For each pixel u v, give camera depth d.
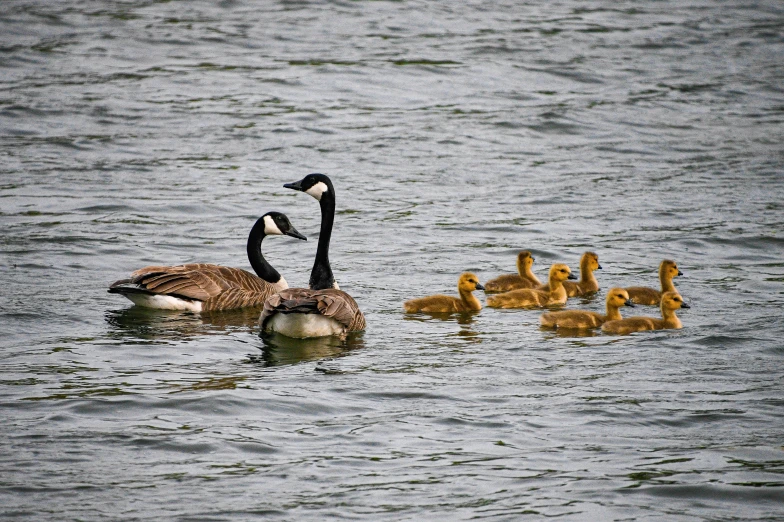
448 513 9.55
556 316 15.73
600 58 37.03
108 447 10.81
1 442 10.85
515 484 10.16
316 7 43.00
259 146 27.56
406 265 19.17
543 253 20.02
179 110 30.34
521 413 11.97
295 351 14.31
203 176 24.94
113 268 18.61
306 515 9.48
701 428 11.55
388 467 10.51
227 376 13.11
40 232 20.41
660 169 26.20
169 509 9.55
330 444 11.05
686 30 41.03
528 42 38.75
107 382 12.76
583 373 13.38
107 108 30.14
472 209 22.88
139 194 23.36
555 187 24.61
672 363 13.77
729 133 29.53
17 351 14.00
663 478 10.29
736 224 21.67
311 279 17.36
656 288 17.98
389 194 23.97
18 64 33.91
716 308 16.48
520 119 30.45
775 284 17.81
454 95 32.78
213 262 19.30
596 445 11.10
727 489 10.06
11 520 9.26
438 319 16.22
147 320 15.84
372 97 32.41
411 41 38.53
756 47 38.91
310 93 32.56
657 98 32.88
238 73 34.28
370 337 15.10
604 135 29.31
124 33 38.12
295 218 22.23
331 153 27.14
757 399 12.40
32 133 27.72
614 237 20.94
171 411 11.83
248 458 10.66
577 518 9.48
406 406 12.16
